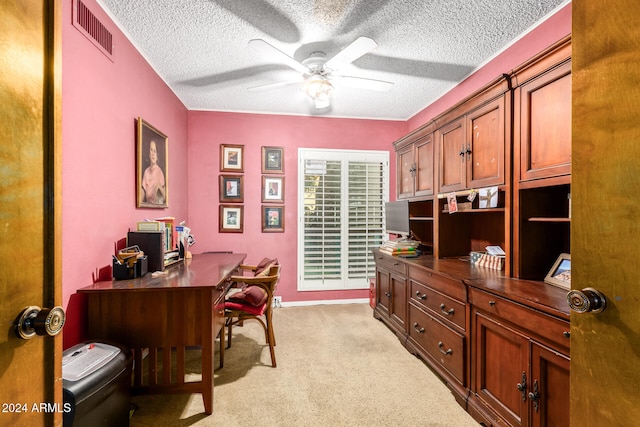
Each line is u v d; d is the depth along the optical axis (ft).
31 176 2.21
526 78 5.90
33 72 2.22
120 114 6.99
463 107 7.85
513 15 6.61
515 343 4.97
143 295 5.79
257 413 5.92
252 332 9.96
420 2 6.17
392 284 9.95
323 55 7.96
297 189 13.01
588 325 2.43
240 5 6.31
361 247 13.28
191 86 10.26
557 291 5.16
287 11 6.48
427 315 7.67
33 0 2.22
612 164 2.28
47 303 2.34
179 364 5.97
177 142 10.97
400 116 13.46
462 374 6.22
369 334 9.78
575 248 2.54
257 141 12.73
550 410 4.35
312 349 8.71
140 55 8.02
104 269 6.32
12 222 2.06
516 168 6.18
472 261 8.16
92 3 5.92
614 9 2.27
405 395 6.53
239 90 10.63
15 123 2.07
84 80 5.68
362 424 5.63
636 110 2.13
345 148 13.41
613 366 2.24
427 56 8.35
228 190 12.50
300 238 12.96
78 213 5.53
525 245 6.16
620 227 2.22
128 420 5.19
